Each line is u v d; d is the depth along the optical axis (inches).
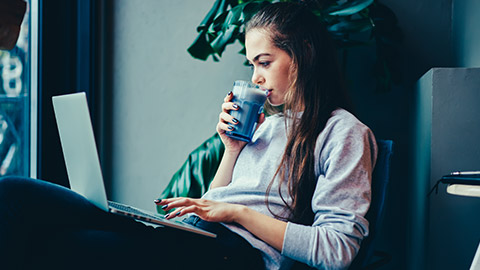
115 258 36.5
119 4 89.9
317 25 48.8
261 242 40.9
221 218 40.4
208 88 86.7
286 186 43.6
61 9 81.7
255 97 46.3
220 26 70.2
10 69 74.6
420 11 76.9
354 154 41.3
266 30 47.1
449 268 54.4
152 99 89.2
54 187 39.2
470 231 53.9
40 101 78.5
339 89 48.6
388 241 77.4
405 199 77.0
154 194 89.6
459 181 42.4
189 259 39.1
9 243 33.6
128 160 90.5
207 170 75.9
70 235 36.4
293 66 46.8
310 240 38.4
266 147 47.1
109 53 90.6
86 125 35.4
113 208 36.5
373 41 77.7
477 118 53.8
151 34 89.0
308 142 43.4
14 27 35.6
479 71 53.8
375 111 78.1
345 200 39.4
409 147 75.9
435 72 54.9
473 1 60.7
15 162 75.7
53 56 80.6
